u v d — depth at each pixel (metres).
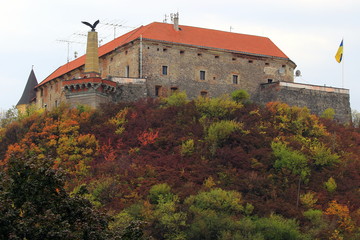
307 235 101.69
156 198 106.81
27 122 130.00
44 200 52.44
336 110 145.88
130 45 137.50
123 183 110.38
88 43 136.00
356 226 105.19
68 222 52.19
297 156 118.31
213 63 141.75
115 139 121.75
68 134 122.75
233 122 125.75
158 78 136.50
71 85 131.25
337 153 126.69
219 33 149.50
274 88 142.12
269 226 101.19
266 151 121.06
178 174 113.69
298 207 110.12
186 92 138.12
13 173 52.81
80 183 109.19
